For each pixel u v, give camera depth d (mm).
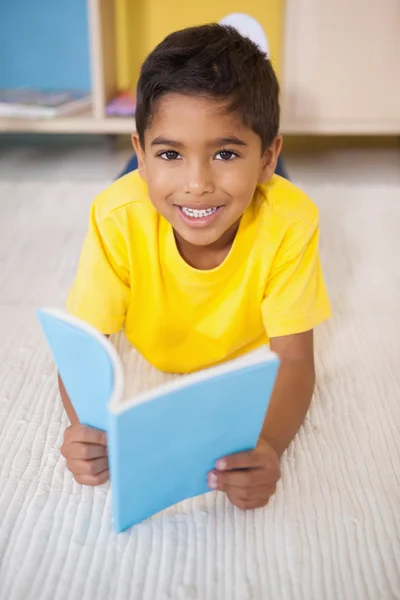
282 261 715
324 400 790
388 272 1143
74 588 525
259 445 606
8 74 2051
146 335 796
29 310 1000
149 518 604
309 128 1752
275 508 620
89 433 600
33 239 1267
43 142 2092
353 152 1991
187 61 597
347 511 616
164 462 529
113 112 1735
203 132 585
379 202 1479
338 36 1657
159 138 600
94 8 1624
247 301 739
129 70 2010
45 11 1964
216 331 765
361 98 1722
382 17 1635
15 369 844
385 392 805
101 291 725
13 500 624
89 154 1956
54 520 600
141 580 535
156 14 1943
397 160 1905
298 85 1712
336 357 885
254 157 625
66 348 518
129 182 732
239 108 594
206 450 554
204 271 706
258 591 526
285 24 1656
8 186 1564
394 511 617
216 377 490
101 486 645
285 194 723
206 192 599
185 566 551
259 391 524
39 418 747
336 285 1093
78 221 1361
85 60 2014
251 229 706
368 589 529
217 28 668
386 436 726
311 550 570
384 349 904
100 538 580
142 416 471
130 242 715
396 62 1679
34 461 678
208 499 634
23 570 542
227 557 562
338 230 1318
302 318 724
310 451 700
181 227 643
